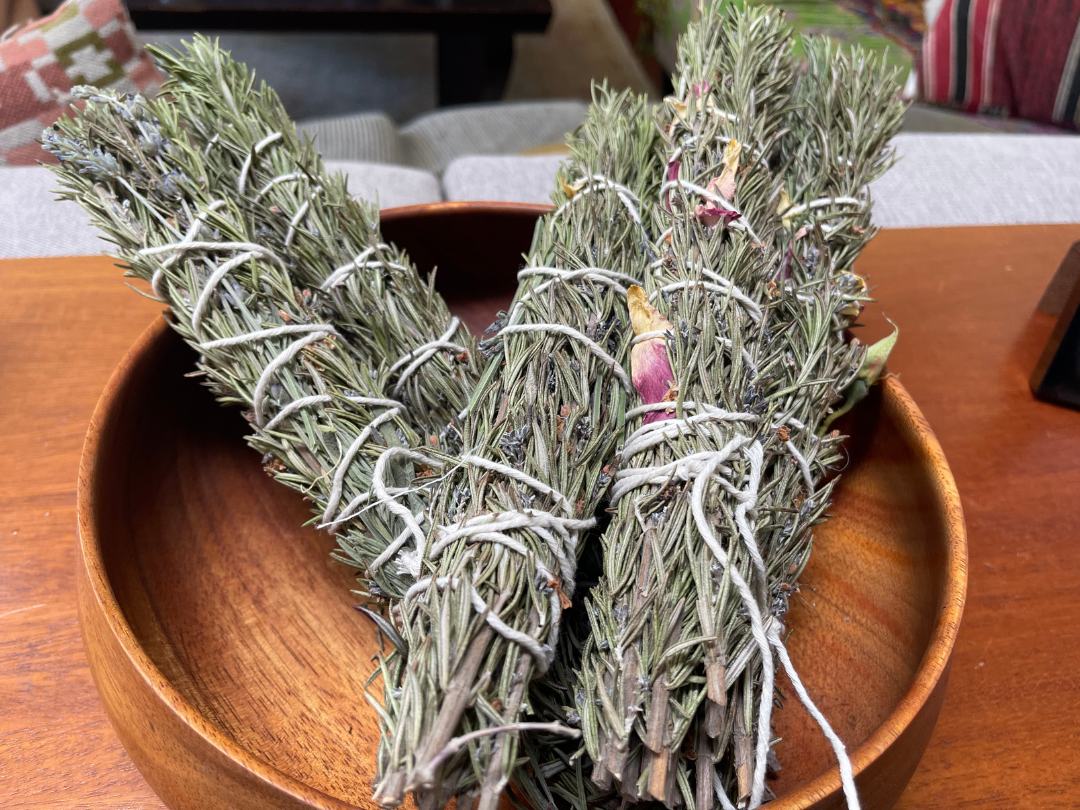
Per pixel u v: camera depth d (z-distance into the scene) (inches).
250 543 11.6
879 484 11.5
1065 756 10.2
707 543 7.8
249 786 7.3
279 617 10.8
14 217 17.8
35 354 14.2
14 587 11.1
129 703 8.0
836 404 11.9
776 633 8.1
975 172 21.9
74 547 11.7
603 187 11.7
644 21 41.9
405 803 8.8
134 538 10.5
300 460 9.6
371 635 10.7
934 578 9.6
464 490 8.7
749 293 10.4
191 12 36.3
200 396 12.4
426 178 22.5
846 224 11.8
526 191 21.1
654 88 49.7
